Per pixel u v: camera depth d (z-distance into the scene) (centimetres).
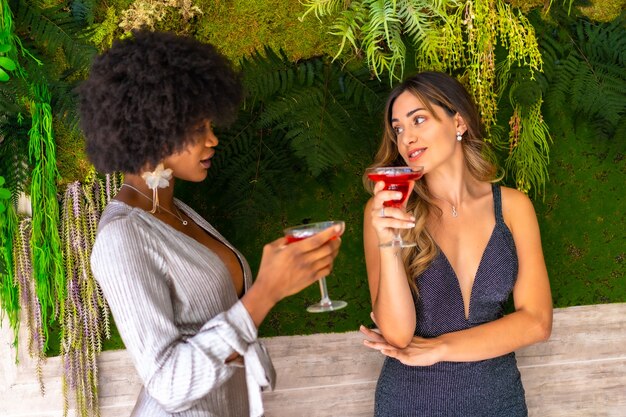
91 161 162
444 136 206
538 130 251
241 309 142
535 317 204
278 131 245
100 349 243
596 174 267
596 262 272
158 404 155
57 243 230
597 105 247
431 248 207
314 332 259
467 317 207
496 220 211
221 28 238
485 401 203
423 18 230
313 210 255
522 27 237
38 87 222
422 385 204
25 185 232
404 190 177
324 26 241
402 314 196
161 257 154
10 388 242
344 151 238
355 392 264
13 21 221
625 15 248
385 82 243
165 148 155
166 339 143
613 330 273
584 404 274
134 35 158
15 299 232
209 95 157
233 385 167
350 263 260
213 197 246
